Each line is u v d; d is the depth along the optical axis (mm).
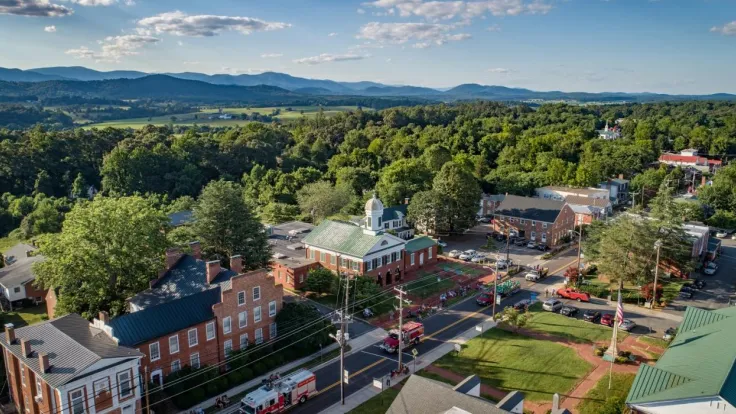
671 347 45844
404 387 37406
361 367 53656
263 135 185750
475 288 77625
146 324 47656
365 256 75625
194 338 50375
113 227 58031
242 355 53156
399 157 162625
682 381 37969
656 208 74938
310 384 47406
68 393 38188
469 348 57531
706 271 83312
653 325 63438
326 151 186625
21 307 71562
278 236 98312
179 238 72562
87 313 56688
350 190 128000
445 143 182125
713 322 49188
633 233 70938
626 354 54750
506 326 63344
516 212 107000
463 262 91125
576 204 121562
